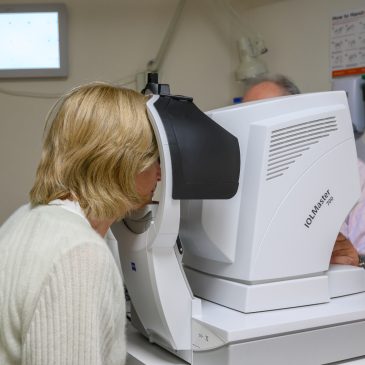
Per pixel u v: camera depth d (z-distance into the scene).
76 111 0.82
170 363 0.99
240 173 0.99
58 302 0.69
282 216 0.99
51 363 0.68
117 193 0.82
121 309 0.79
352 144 1.07
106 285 0.73
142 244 0.95
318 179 1.02
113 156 0.80
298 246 1.02
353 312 1.01
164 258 0.95
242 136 0.99
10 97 2.23
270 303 0.99
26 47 2.19
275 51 2.12
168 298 0.95
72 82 2.26
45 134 0.86
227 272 1.03
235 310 1.00
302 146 1.00
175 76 2.35
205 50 2.37
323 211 1.04
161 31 2.32
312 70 1.95
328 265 1.07
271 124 0.96
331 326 0.98
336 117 1.04
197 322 0.95
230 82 2.39
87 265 0.71
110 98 0.84
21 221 0.80
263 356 0.91
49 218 0.76
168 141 0.85
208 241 1.01
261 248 0.98
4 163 2.23
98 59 2.28
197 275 1.12
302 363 0.95
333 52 1.86
